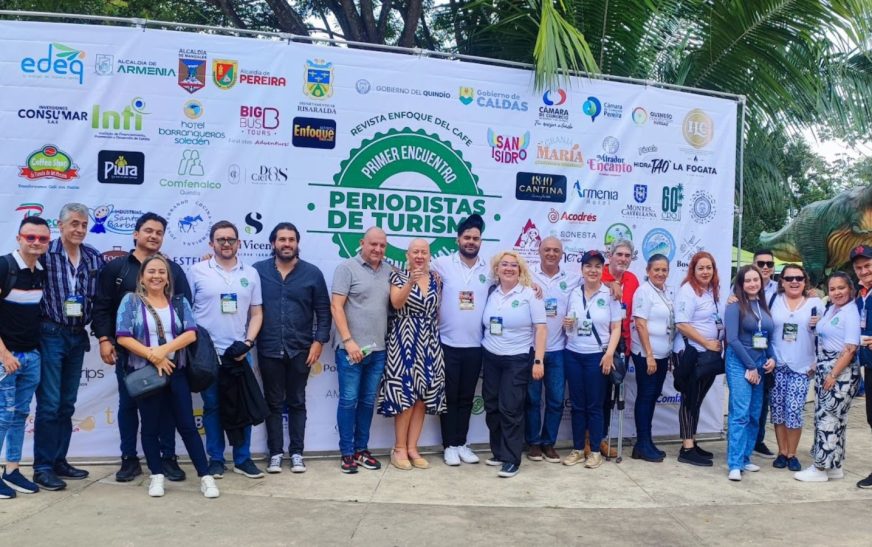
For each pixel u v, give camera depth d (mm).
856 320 5641
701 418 7059
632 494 5332
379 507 4867
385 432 6156
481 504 5004
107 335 5055
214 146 5781
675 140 6879
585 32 7730
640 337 6070
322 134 5965
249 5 12883
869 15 7172
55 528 4293
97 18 5555
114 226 5641
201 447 5008
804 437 7453
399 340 5680
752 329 5852
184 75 5723
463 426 5988
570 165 6559
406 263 6172
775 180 8906
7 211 5473
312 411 5969
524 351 5742
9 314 4746
